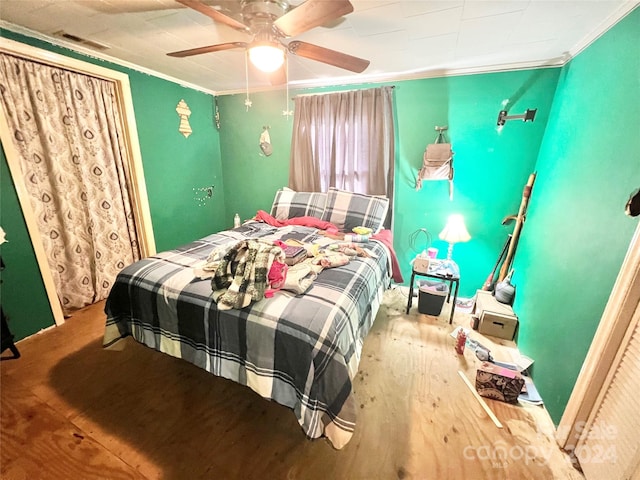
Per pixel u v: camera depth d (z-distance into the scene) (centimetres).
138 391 165
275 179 346
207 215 357
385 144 267
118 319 167
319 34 174
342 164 289
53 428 141
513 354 199
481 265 271
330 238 246
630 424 101
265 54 140
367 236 232
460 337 200
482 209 259
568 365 141
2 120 176
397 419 149
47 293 211
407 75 255
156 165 286
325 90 290
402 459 129
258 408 156
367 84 273
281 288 146
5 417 146
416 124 263
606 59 146
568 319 147
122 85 240
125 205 266
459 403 160
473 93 240
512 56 207
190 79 288
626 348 111
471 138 249
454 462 128
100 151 237
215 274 145
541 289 182
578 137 166
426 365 189
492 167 247
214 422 147
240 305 132
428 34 173
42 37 186
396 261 248
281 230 263
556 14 145
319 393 116
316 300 139
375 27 164
